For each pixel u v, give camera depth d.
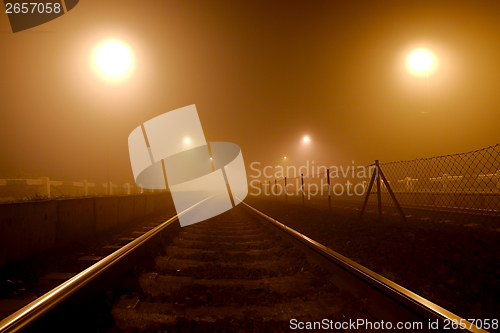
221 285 4.11
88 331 2.89
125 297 3.54
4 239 4.91
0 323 2.41
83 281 3.36
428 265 4.42
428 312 2.54
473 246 5.12
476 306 3.15
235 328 2.90
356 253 5.53
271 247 6.69
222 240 7.77
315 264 4.98
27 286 4.27
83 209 8.02
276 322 3.03
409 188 16.92
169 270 4.84
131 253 4.85
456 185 12.74
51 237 6.41
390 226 7.90
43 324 2.67
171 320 3.09
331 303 3.45
